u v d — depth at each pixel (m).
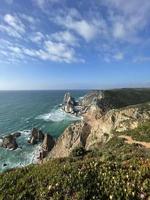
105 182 15.30
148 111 56.03
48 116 133.50
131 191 13.93
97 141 55.53
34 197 14.89
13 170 20.94
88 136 65.69
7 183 17.30
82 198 13.86
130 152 25.25
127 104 117.38
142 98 132.88
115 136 41.66
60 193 14.62
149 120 46.72
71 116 133.62
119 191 14.09
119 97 123.31
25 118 126.62
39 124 110.31
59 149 67.75
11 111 156.62
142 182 14.73
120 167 17.39
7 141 73.38
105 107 100.31
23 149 71.94
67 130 70.19
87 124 69.19
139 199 13.30
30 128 101.25
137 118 53.72
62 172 17.30
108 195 14.03
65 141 67.81
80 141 65.12
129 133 40.22
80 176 16.14
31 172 18.86
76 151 26.14
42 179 16.88
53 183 15.81
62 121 118.06
